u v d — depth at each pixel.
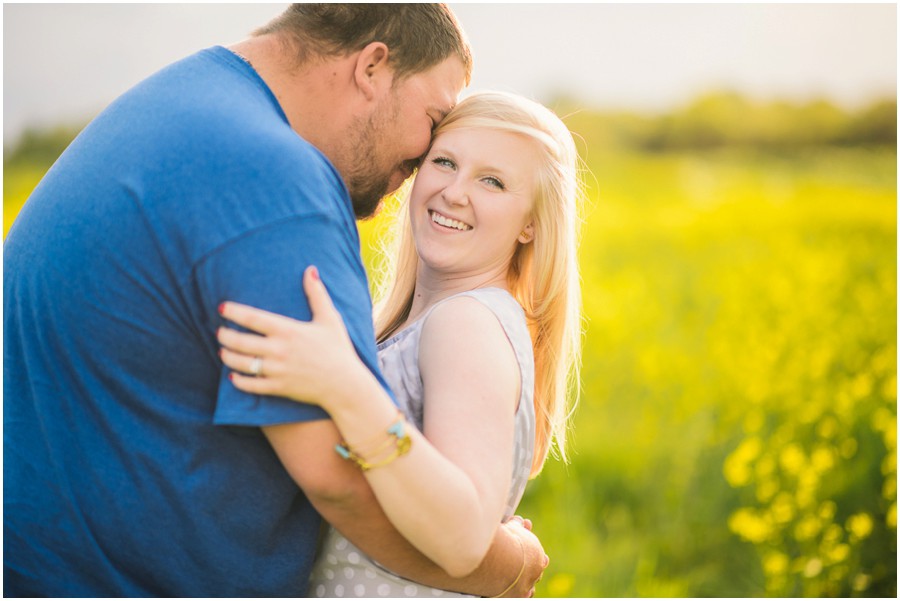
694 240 10.88
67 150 1.98
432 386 1.89
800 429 5.32
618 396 6.37
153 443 1.75
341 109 2.04
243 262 1.66
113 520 1.76
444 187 2.14
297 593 1.87
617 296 8.17
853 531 4.25
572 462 5.52
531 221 2.22
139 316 1.73
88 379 1.77
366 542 1.79
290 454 1.69
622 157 18.48
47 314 1.79
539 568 2.10
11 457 1.81
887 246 9.98
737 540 4.80
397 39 2.04
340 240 1.76
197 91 1.85
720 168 17.58
